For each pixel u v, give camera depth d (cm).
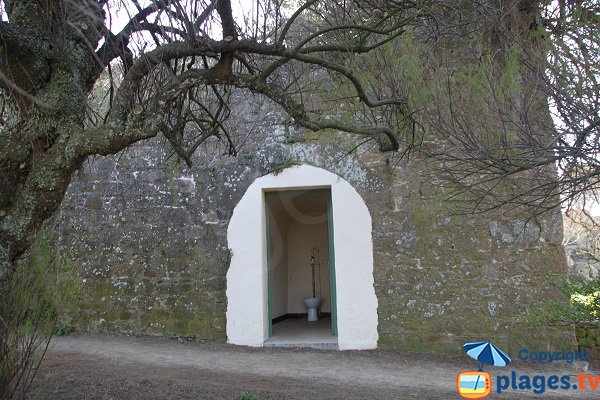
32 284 347
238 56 421
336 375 530
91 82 396
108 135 321
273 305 894
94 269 701
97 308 693
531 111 292
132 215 709
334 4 425
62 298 376
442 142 520
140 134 324
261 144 697
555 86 276
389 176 664
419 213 646
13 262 323
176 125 481
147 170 717
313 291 988
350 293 650
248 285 671
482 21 358
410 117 412
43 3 341
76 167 335
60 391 408
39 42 349
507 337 608
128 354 586
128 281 695
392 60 399
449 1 384
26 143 337
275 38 381
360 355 616
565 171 293
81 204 719
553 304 485
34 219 320
